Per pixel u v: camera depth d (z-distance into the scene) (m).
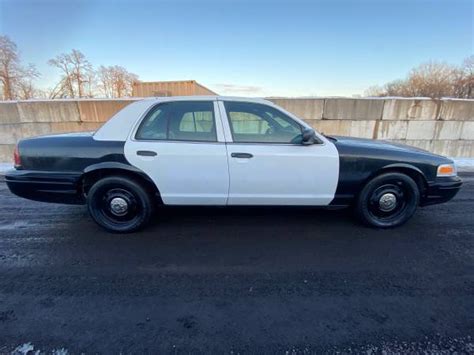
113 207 3.11
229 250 2.79
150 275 2.38
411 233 3.15
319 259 2.63
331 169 2.98
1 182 5.39
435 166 3.09
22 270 2.45
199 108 2.96
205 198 3.02
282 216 3.63
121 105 6.83
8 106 6.70
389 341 1.69
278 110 2.98
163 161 2.88
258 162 2.90
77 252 2.75
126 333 1.75
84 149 2.90
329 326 1.82
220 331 1.77
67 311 1.94
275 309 1.97
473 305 2.01
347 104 6.91
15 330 1.77
